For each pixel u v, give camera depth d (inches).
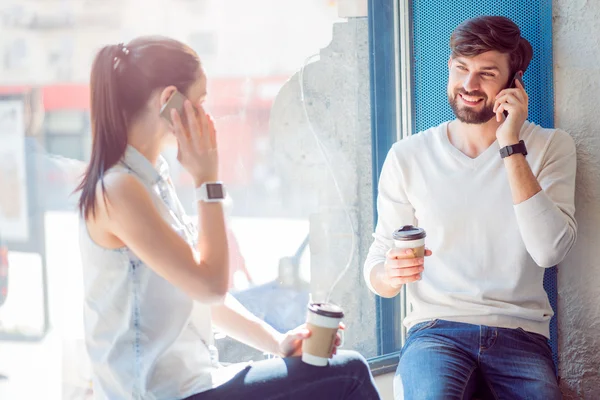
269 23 89.8
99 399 56.5
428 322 77.8
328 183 95.3
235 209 89.8
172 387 55.1
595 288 86.6
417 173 80.7
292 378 56.7
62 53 75.9
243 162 89.7
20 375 74.7
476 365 74.3
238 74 88.3
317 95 93.7
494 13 91.0
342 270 96.8
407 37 96.8
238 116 88.9
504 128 74.5
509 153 73.7
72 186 76.0
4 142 73.9
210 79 86.7
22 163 74.4
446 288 78.0
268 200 91.6
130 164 54.8
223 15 86.6
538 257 72.7
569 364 89.0
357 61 95.7
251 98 89.4
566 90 86.8
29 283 75.0
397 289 78.4
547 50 87.7
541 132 80.2
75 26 76.9
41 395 74.9
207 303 54.9
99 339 55.5
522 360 73.1
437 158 80.6
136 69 54.7
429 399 67.5
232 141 88.9
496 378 73.4
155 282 54.7
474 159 78.6
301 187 93.4
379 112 97.7
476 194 77.5
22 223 74.5
